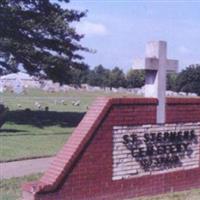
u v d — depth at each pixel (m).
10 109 39.75
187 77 67.88
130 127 11.07
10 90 81.81
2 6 27.94
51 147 19.36
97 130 10.52
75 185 10.19
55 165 10.23
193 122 12.34
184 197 11.45
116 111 10.83
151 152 11.45
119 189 10.90
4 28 28.14
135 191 11.17
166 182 11.77
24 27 28.34
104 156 10.64
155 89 11.53
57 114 35.16
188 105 12.22
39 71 30.30
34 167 15.30
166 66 11.60
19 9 28.31
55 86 95.56
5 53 28.88
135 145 11.16
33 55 28.86
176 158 11.98
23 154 17.42
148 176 11.41
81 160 10.28
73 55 30.42
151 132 11.46
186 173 12.19
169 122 11.81
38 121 30.31
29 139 21.73
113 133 10.80
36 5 29.14
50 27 29.05
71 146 10.34
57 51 30.03
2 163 15.94
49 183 9.88
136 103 11.16
